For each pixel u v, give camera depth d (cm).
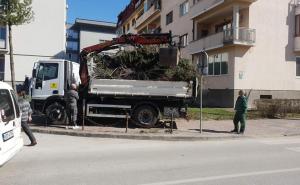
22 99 1183
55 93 1648
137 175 805
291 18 2975
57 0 4100
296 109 2247
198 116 2094
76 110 1573
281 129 1712
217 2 3006
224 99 2917
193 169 873
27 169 858
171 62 1666
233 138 1473
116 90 1633
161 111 1644
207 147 1230
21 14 2772
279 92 2942
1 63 3912
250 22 2850
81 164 916
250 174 823
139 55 1741
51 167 880
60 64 1656
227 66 2922
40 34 4034
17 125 883
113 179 767
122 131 1507
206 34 3566
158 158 1010
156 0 4788
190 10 3694
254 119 2081
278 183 746
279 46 2938
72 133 1462
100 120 1744
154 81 1628
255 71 2880
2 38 3891
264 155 1079
